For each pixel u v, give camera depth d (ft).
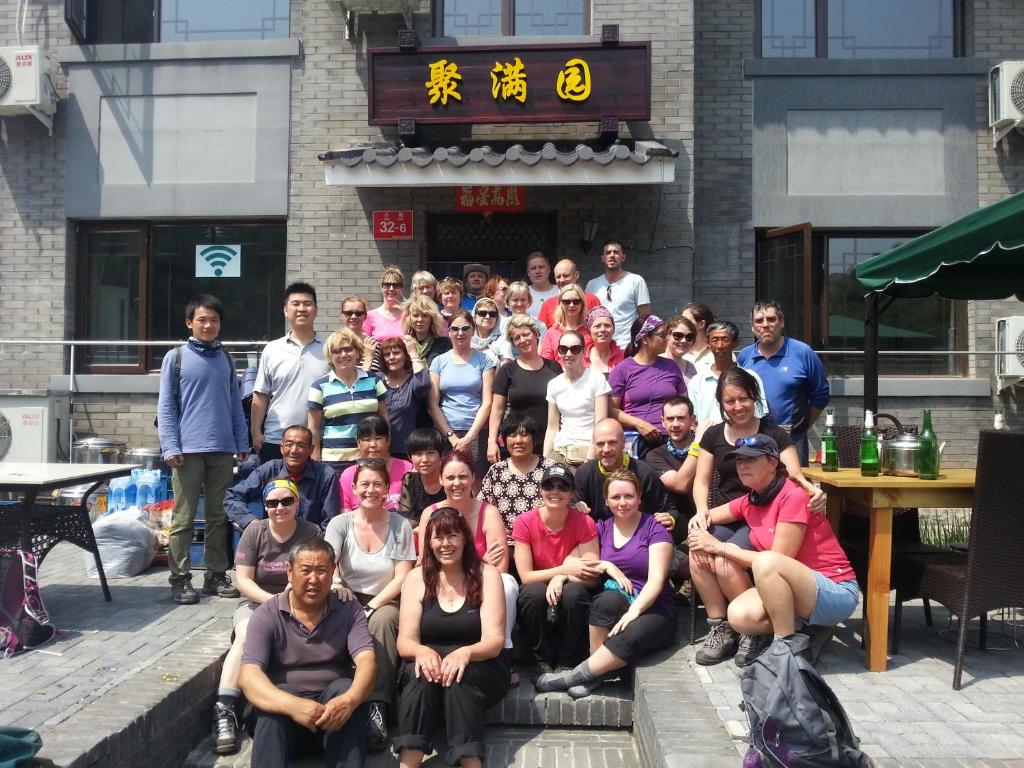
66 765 9.96
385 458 16.24
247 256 28.43
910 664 14.11
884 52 27.99
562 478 14.26
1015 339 26.43
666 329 18.62
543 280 23.85
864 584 15.10
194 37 28.25
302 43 27.48
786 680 9.86
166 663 13.39
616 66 25.16
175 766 12.47
